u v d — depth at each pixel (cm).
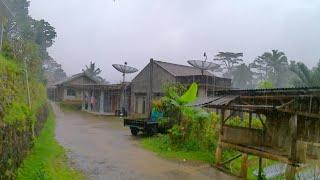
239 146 1337
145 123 2111
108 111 4084
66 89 5241
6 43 1811
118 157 1502
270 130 1422
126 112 3619
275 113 1395
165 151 1673
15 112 1030
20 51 1892
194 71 3531
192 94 1770
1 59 1203
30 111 1355
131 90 3653
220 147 1445
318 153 1112
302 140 1174
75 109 4509
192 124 1756
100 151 1617
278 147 1339
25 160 1072
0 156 731
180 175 1260
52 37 5734
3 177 739
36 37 5359
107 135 2178
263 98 1235
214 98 1440
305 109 1098
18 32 4525
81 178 1123
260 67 8719
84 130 2375
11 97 1099
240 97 1316
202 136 1738
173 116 2086
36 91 2170
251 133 1409
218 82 2972
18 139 969
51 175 995
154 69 3306
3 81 1031
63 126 2547
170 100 1925
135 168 1319
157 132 2162
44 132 2008
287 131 1324
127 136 2162
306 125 1215
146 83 3416
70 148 1642
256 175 1341
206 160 1528
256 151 1248
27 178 892
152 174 1248
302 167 1095
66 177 1075
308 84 3628
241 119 2075
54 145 1623
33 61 2134
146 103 3359
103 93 4131
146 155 1579
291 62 5647
